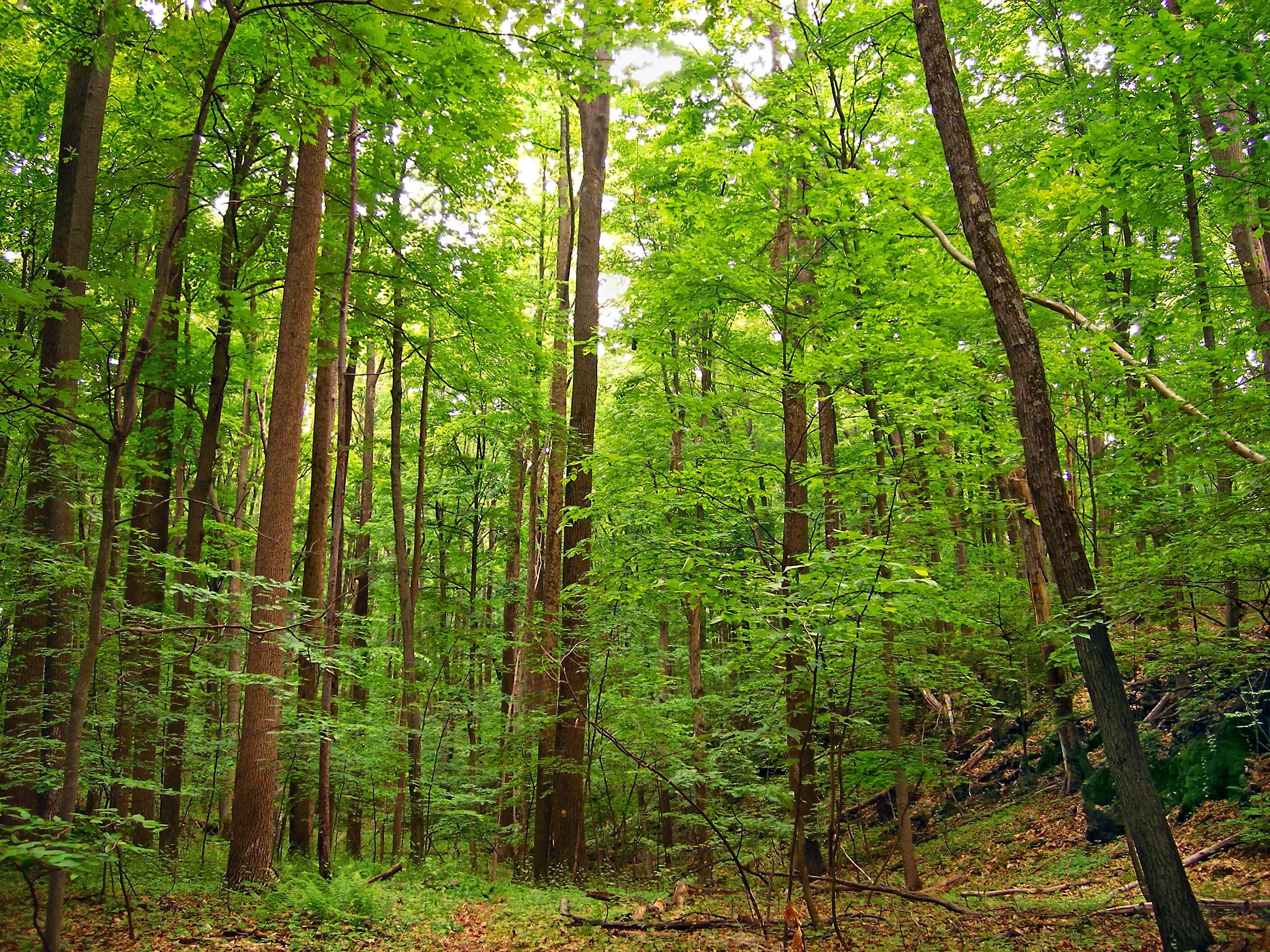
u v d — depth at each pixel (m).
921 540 8.84
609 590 9.86
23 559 7.39
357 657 9.76
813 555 6.04
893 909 7.34
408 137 7.29
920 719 16.42
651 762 11.09
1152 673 8.64
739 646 9.14
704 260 9.03
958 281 8.92
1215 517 6.39
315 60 6.79
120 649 8.23
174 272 10.98
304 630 10.55
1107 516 9.77
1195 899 4.88
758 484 10.27
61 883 4.13
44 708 7.58
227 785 14.94
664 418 10.59
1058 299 10.00
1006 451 9.30
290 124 8.96
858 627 6.11
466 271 12.52
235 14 4.77
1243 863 7.09
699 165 9.72
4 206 10.37
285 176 11.95
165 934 6.54
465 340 13.69
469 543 25.12
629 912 8.44
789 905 6.16
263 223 11.76
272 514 8.77
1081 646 5.28
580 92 6.43
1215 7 7.85
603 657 12.21
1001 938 6.22
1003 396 9.81
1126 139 8.56
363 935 7.19
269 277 12.20
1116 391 8.91
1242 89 7.84
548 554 13.50
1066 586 5.43
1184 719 9.84
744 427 16.70
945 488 9.17
